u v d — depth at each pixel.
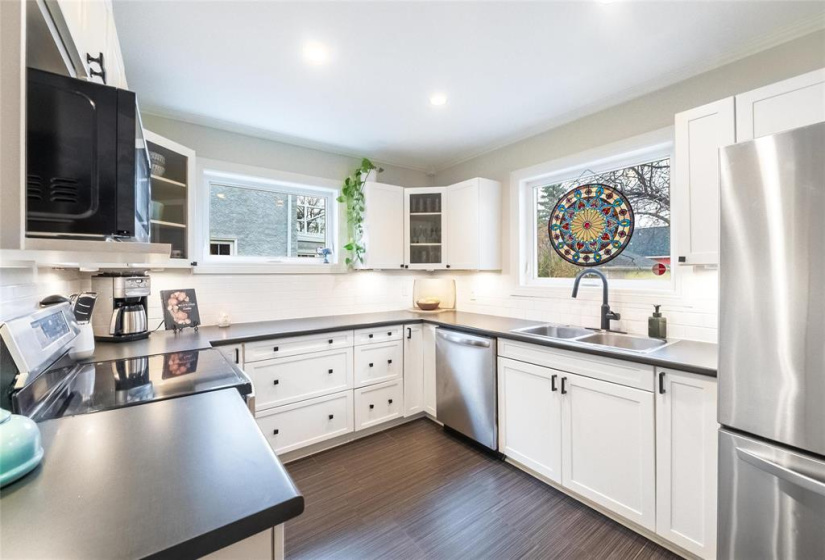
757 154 1.18
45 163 0.82
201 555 0.51
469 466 2.36
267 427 2.34
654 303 2.23
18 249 0.67
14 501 0.57
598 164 2.63
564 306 2.74
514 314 3.10
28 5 0.76
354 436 2.79
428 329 3.03
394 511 1.91
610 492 1.80
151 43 1.78
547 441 2.10
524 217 3.11
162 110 2.48
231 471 0.68
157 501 0.58
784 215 1.12
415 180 3.86
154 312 2.47
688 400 1.53
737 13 1.62
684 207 1.82
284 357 2.41
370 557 1.60
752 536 1.24
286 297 3.03
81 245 0.75
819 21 1.66
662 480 1.61
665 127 2.20
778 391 1.15
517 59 1.95
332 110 2.53
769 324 1.17
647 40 1.80
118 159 0.90
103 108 0.88
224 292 2.75
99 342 2.01
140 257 1.02
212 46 1.81
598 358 1.85
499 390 2.40
